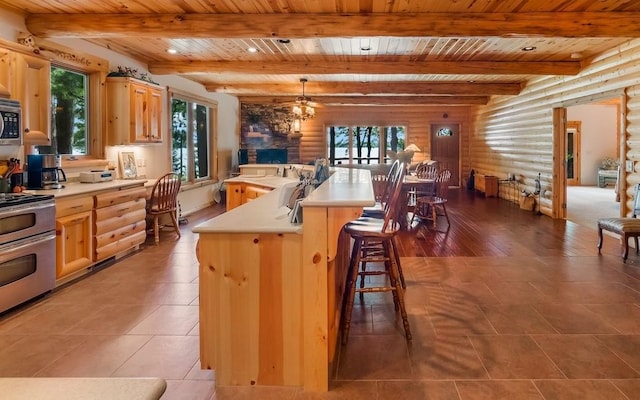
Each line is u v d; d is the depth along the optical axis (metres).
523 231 6.17
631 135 5.24
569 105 6.85
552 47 5.57
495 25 4.09
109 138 5.30
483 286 3.69
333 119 12.47
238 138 11.49
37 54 4.07
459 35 4.16
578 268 4.23
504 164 9.80
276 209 2.76
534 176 8.13
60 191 3.81
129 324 2.93
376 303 3.31
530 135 8.25
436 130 12.57
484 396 2.06
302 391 2.13
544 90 7.59
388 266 2.74
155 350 2.56
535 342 2.63
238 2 3.87
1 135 3.41
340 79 8.34
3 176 3.55
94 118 5.18
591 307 3.19
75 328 2.87
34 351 2.54
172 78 7.34
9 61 3.66
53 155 4.07
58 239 3.63
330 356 2.32
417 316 3.04
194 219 7.30
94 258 4.13
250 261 2.16
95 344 2.63
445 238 5.71
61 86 4.75
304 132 12.46
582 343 2.61
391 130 12.65
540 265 4.35
